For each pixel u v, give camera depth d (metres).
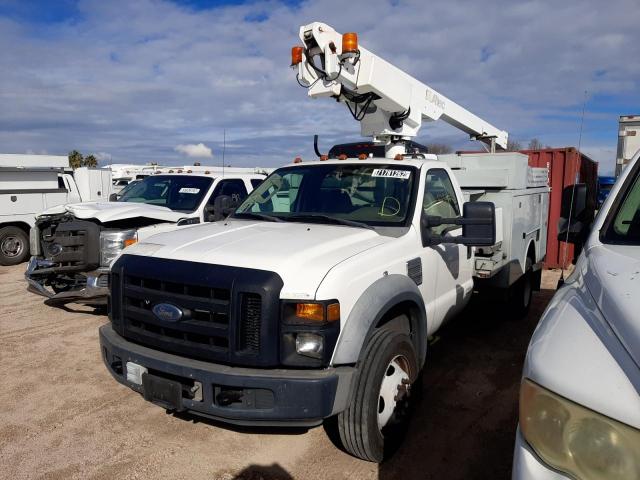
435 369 4.94
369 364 3.03
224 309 2.86
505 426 3.84
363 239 3.58
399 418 3.41
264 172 10.13
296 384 2.72
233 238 3.49
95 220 6.11
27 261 11.44
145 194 8.22
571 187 3.00
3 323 6.43
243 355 2.83
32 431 3.77
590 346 1.67
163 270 3.12
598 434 1.47
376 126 5.38
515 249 5.74
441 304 4.25
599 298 1.90
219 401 2.84
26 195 11.28
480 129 7.13
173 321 3.02
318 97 4.91
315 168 4.70
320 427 3.83
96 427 3.83
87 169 14.74
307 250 3.16
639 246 2.39
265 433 3.75
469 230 3.64
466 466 3.32
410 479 3.17
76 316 6.73
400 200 4.05
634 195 2.63
